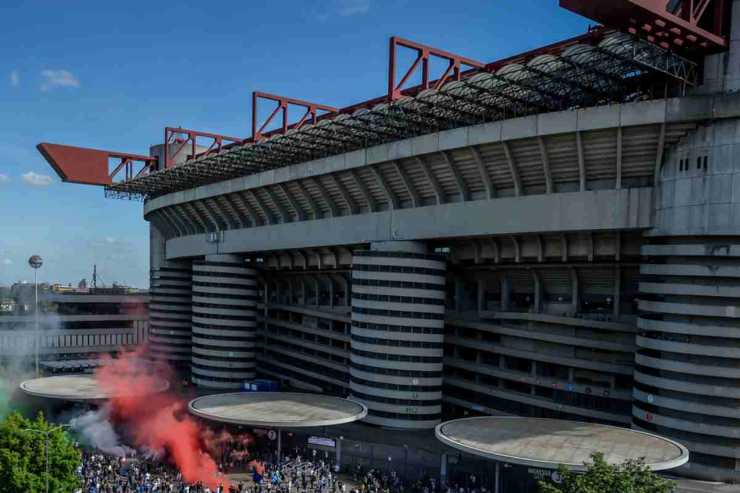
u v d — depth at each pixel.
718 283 53.03
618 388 65.31
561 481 43.59
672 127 54.09
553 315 68.94
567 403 67.81
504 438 54.06
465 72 65.75
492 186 66.62
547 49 54.50
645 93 58.22
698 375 53.62
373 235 78.56
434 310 74.94
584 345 66.00
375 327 75.25
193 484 57.88
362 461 66.38
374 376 75.31
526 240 68.88
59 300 135.75
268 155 85.06
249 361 108.88
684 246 54.16
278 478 59.59
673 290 54.88
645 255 58.38
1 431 49.44
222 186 100.38
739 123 51.53
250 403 74.56
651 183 57.72
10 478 46.84
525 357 71.00
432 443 68.50
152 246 136.50
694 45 51.69
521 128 60.03
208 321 108.12
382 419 74.88
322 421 65.12
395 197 76.44
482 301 79.19
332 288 101.38
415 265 74.06
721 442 53.06
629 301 66.19
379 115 65.75
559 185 62.56
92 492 55.41
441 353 75.88
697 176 53.47
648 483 37.31
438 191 71.31
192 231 118.12
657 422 55.66
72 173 109.56
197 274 110.25
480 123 64.75
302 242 90.06
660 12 45.00
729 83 52.38
